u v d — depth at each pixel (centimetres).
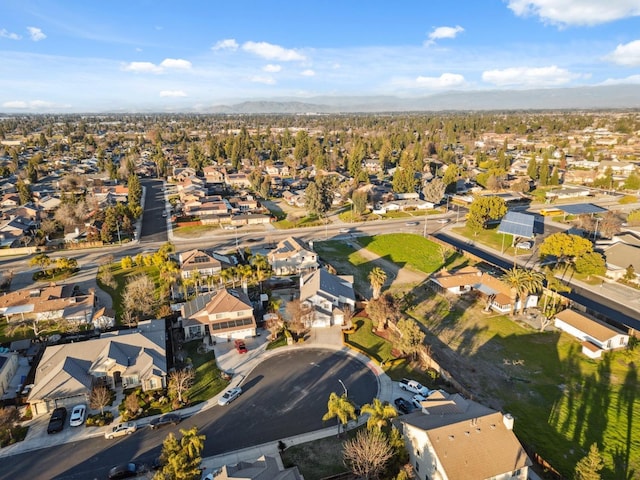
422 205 14112
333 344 6062
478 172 19275
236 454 4072
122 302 7256
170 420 4462
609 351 5909
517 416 4609
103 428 4428
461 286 7912
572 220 12362
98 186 16950
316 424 4488
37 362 5441
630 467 3944
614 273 8338
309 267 8869
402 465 3744
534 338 6281
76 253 9925
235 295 6681
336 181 17788
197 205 13212
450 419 3834
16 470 3894
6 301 6875
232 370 5444
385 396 4938
